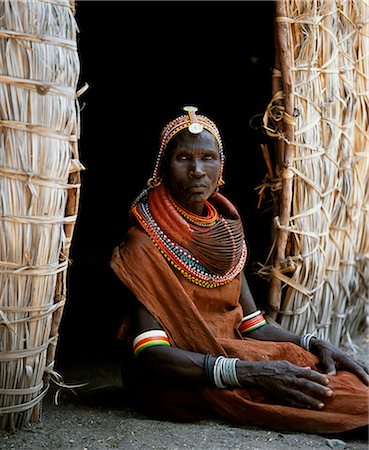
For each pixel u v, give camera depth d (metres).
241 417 2.93
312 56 3.64
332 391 2.87
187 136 3.00
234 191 5.63
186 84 6.68
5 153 2.64
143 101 7.09
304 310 3.80
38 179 2.68
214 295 3.13
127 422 2.98
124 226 6.80
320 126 3.76
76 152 2.86
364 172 4.09
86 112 7.15
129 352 3.08
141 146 7.20
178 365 2.90
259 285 4.30
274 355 3.06
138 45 6.85
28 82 2.63
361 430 2.86
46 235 2.73
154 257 3.01
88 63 7.00
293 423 2.86
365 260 4.24
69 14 2.77
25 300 2.73
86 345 4.32
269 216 4.50
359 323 4.41
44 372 2.93
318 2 3.69
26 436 2.81
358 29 3.98
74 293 5.25
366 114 4.06
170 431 2.88
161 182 3.16
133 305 3.06
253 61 6.02
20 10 2.61
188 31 6.50
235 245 3.16
